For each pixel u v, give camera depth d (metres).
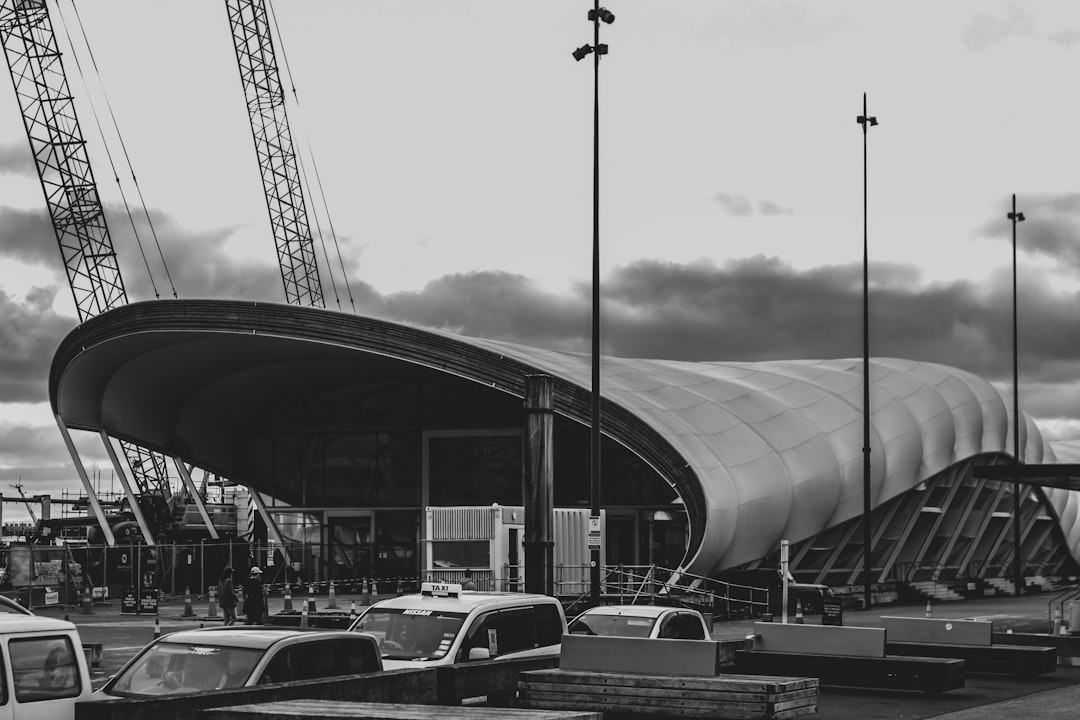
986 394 66.69
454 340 49.19
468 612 16.03
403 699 13.94
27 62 84.06
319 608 45.28
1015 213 67.88
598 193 33.16
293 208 99.62
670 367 59.12
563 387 47.09
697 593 43.56
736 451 48.00
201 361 56.41
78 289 84.38
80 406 58.31
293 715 9.52
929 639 23.55
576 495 56.31
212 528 65.12
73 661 11.68
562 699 15.92
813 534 51.78
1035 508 77.88
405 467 61.28
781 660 20.67
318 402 63.16
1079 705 18.39
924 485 60.75
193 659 12.84
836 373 62.78
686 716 15.57
